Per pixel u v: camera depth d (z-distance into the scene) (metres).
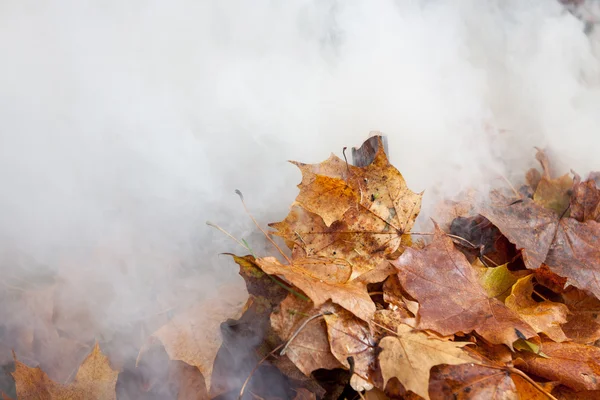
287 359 0.86
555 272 0.95
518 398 0.83
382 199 0.96
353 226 0.96
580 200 1.06
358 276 0.92
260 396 0.86
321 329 0.86
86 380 0.87
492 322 0.87
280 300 0.88
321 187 0.95
